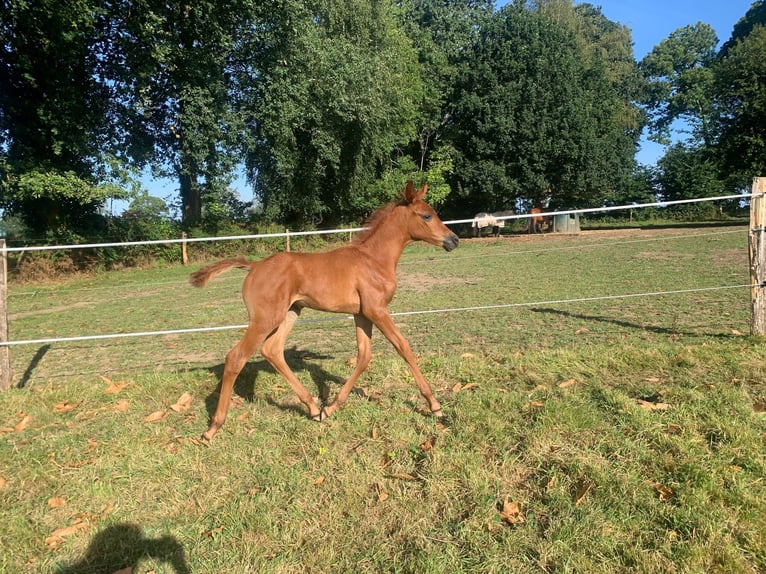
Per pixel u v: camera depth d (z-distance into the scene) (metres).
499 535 2.80
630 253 16.97
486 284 12.11
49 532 3.07
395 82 25.55
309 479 3.48
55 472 3.74
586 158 28.67
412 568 2.57
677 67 48.81
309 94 21.02
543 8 44.53
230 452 3.90
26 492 3.51
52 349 7.84
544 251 18.94
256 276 4.18
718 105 27.80
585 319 7.88
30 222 18.59
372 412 4.46
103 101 17.31
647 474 3.26
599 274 12.66
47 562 2.80
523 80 28.77
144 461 3.80
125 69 16.47
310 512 3.12
